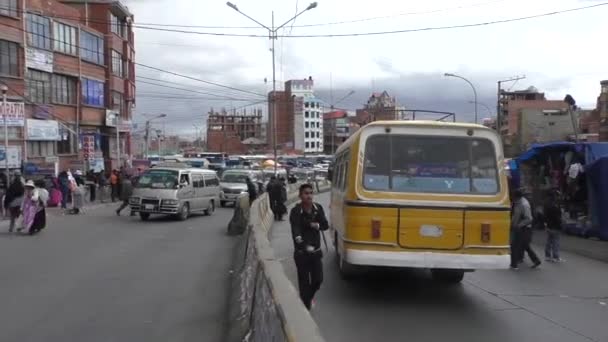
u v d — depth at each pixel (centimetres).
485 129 977
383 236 944
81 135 4944
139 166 6025
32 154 4166
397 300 978
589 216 1764
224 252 1494
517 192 1335
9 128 3866
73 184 2734
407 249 941
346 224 972
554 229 1425
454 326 823
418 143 977
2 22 3825
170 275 1154
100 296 959
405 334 776
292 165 9894
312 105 13125
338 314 878
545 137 6638
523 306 959
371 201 949
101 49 5562
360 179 966
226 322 797
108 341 711
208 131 15425
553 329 818
